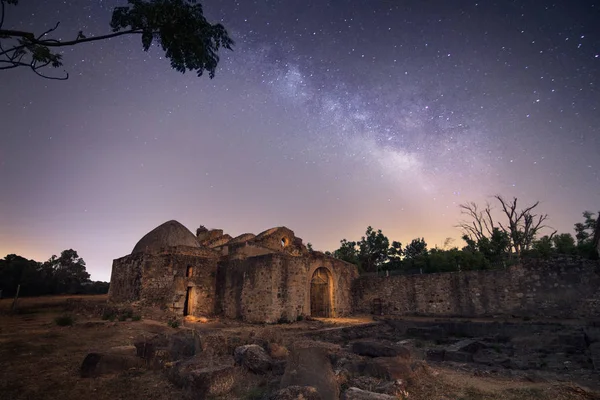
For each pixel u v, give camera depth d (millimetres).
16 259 39031
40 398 6859
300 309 20891
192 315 21734
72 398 6938
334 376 7453
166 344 10047
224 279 23219
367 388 7137
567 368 11016
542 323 16734
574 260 18891
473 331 18062
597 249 23484
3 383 7562
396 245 40844
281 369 8414
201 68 8242
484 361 11742
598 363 10703
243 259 22219
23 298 33500
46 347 10875
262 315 19453
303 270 21844
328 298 24438
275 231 26297
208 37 7957
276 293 19609
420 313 23406
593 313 17719
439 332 17938
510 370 10453
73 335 12656
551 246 27797
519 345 14781
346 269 26594
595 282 18031
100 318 17625
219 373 7602
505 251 30391
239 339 10992
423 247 40062
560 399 7293
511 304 20172
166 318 18312
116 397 7109
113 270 25141
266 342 10453
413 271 28969
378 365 8266
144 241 26000
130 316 17016
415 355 12430
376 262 40719
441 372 10000
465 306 21750
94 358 8492
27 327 14516
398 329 20594
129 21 7367
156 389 7617
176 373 8078
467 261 27297
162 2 7352
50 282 40312
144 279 20688
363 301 26188
